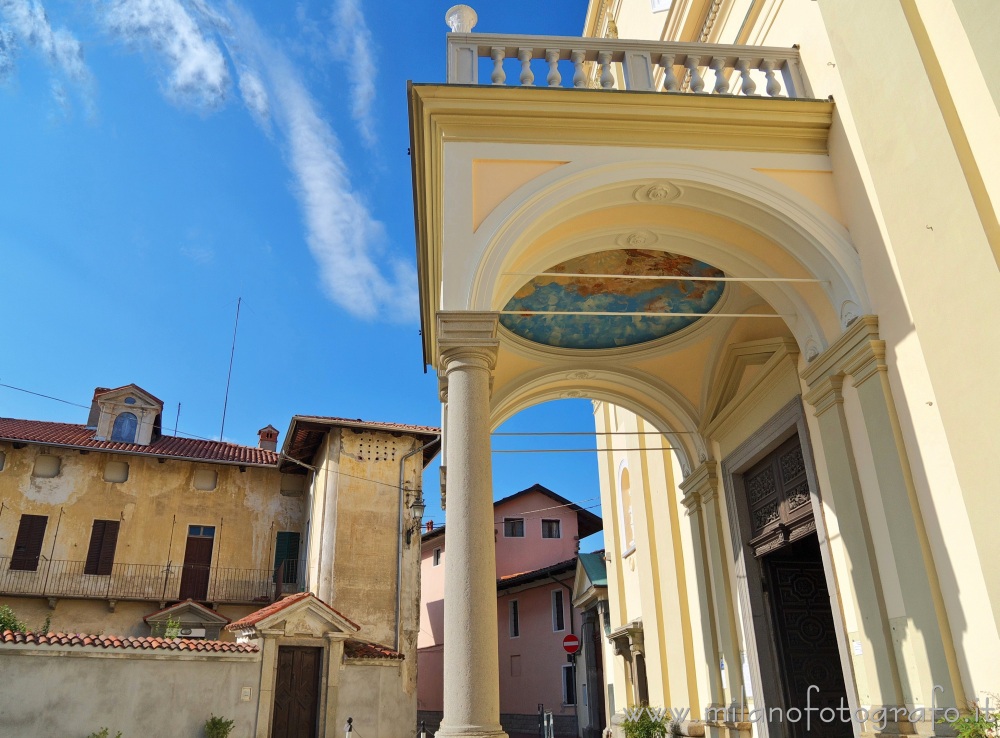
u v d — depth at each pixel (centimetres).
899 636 609
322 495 2234
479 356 601
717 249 771
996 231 555
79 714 1436
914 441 602
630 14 1538
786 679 884
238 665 1620
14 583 2170
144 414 2545
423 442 2338
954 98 606
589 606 2002
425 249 834
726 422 1009
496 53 726
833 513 744
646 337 1026
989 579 520
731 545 990
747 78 766
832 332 716
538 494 3328
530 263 729
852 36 698
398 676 1859
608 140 698
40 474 2316
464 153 676
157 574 2330
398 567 2138
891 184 641
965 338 558
